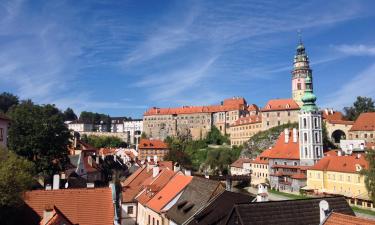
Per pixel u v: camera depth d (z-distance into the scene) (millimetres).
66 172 97688
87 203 44688
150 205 58344
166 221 53250
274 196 141125
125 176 119312
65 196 44688
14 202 37719
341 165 128125
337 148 185750
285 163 167125
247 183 182125
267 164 176000
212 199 47844
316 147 158250
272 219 35156
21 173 38125
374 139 178375
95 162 124500
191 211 48125
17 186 37844
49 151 89938
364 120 185500
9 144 86750
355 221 28375
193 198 50938
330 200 39625
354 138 184875
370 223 27562
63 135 94500
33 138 87562
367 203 112000
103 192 46031
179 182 58938
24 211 42188
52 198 44250
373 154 91625
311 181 140875
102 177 125688
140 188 67812
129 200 65438
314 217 36562
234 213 35812
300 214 36250
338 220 29188
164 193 59406
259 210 35406
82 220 43156
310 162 156875
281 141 180750
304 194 140500
